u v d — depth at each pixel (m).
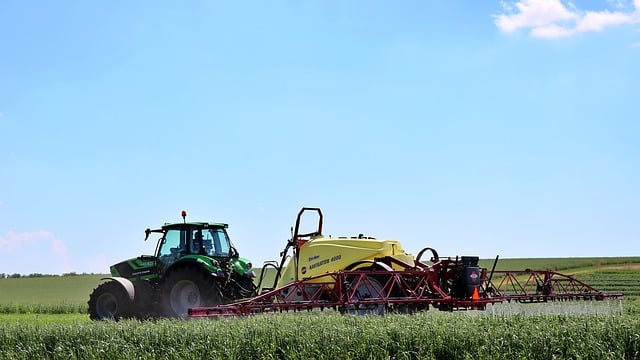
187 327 14.98
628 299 33.22
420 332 13.90
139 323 16.30
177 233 22.78
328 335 13.84
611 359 12.70
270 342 13.91
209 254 22.58
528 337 13.55
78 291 68.44
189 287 21.78
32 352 14.75
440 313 18.06
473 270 20.55
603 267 77.31
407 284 20.20
